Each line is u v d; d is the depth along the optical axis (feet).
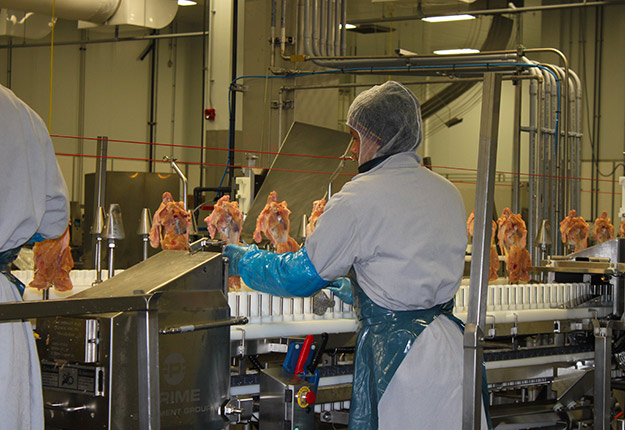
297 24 20.61
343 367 9.37
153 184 19.79
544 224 14.79
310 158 16.05
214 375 7.08
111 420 5.93
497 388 11.53
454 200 7.55
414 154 7.65
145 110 36.04
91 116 33.71
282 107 21.40
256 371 9.02
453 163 34.88
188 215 10.09
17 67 30.78
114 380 5.95
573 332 12.55
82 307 5.34
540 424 11.91
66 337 6.16
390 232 7.04
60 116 32.50
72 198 32.48
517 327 11.34
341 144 16.08
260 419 7.97
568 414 11.85
